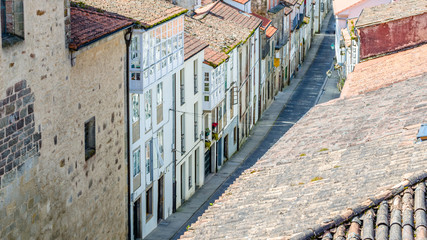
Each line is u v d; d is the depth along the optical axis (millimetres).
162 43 40594
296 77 86750
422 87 23125
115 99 32750
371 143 18422
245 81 62281
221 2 66375
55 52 26312
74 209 28719
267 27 72625
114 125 32844
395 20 32500
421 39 32469
